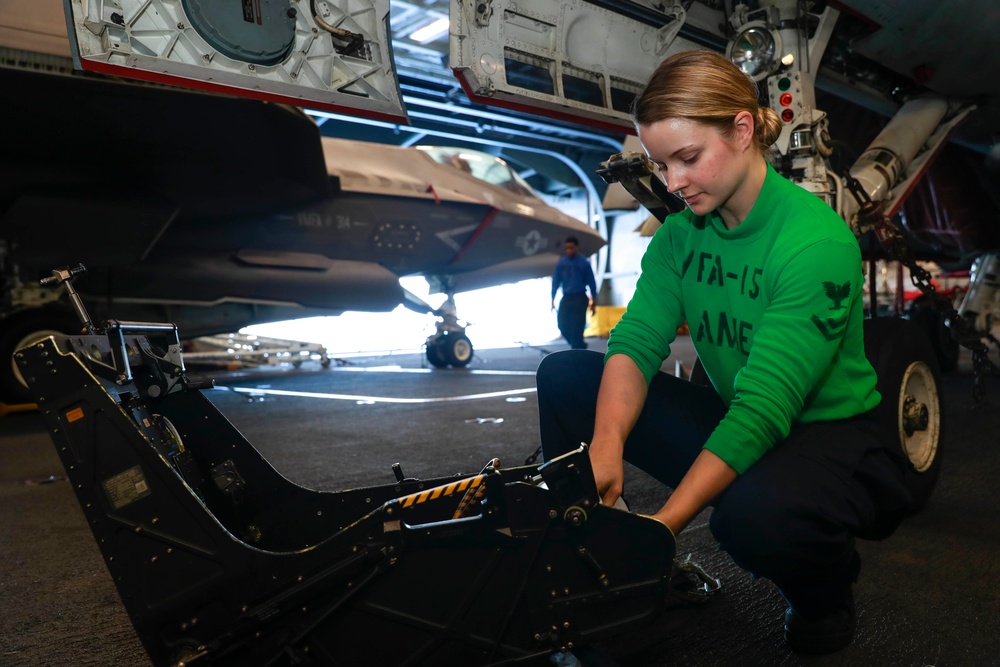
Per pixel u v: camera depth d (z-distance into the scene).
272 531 1.34
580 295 8.84
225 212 6.27
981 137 4.63
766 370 1.07
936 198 5.83
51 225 5.04
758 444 1.06
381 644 0.97
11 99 4.07
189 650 0.97
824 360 1.08
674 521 1.03
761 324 1.12
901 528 2.11
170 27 1.83
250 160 5.19
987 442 3.33
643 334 1.32
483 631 0.99
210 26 1.87
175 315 7.41
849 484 1.10
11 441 4.63
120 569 0.99
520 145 20.31
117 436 0.98
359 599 0.96
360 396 6.47
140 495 0.98
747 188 1.13
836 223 1.13
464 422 4.58
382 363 11.90
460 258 8.86
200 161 5.07
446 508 1.27
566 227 9.69
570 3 2.52
